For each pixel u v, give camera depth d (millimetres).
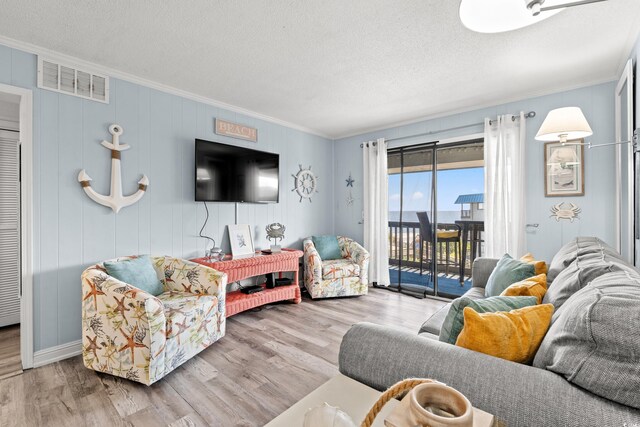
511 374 830
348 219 4930
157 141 2984
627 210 2449
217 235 3498
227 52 2395
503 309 1213
